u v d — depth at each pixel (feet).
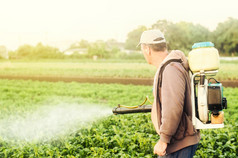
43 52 306.14
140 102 38.14
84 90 54.34
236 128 21.39
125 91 52.70
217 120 7.88
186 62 8.14
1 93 53.11
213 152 16.49
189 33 331.98
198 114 8.08
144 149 17.44
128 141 18.40
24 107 38.01
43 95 51.47
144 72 89.92
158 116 8.17
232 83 58.75
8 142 20.99
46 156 17.62
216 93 7.71
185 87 7.88
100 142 19.17
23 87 63.72
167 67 7.75
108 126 24.64
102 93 49.26
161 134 7.64
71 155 16.89
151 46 8.29
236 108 34.06
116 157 16.19
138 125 23.18
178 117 7.51
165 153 7.88
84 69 115.75
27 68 133.49
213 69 7.65
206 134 19.58
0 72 108.37
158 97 8.07
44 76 90.79
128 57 239.50
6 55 341.00
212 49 7.67
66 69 119.65
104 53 289.53
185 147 8.00
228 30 301.43
